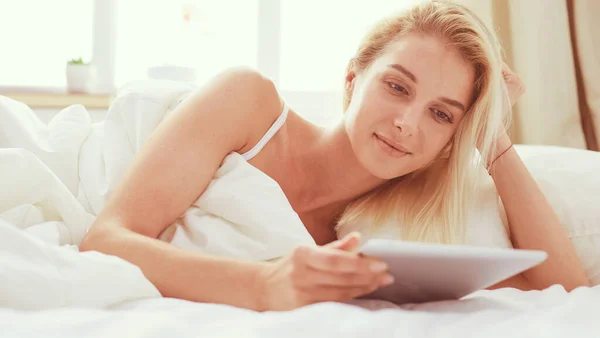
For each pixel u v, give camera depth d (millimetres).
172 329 516
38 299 645
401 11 1190
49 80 2549
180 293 792
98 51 2508
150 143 985
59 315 550
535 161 1377
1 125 1154
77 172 1168
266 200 970
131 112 1180
